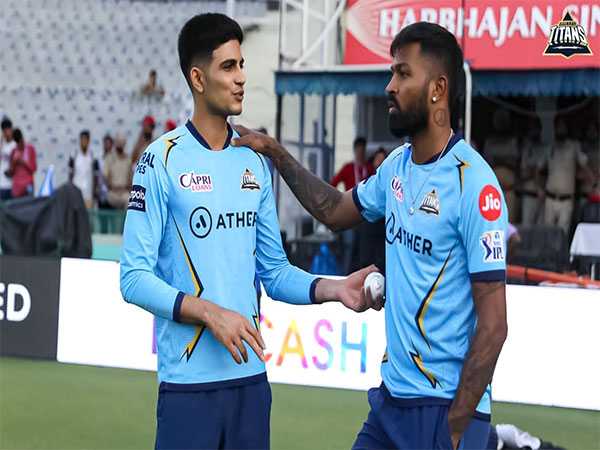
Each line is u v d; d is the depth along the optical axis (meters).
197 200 3.05
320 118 10.60
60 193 8.90
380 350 6.50
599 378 6.04
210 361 3.06
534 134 10.32
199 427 3.06
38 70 15.70
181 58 3.12
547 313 6.14
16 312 7.52
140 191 3.04
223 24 3.06
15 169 12.47
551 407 6.14
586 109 10.16
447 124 2.87
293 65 9.20
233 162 3.13
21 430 5.59
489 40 8.45
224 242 3.08
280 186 9.56
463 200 2.78
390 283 2.96
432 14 8.59
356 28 8.88
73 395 6.42
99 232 12.43
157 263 3.12
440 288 2.83
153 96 15.18
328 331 6.64
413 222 2.87
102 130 15.34
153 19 15.56
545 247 9.04
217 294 3.06
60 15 15.81
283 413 5.99
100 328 7.28
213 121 3.10
